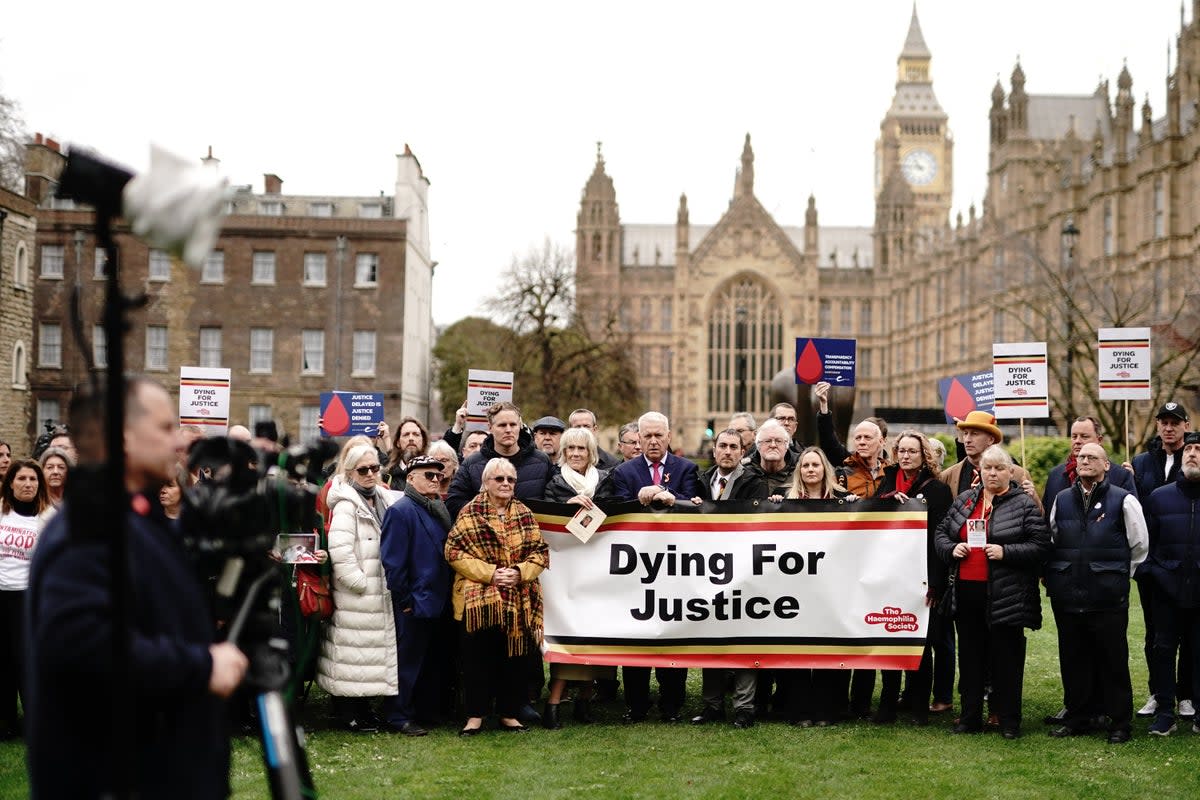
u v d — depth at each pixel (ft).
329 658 36.76
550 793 29.09
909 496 39.42
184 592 14.96
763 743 34.96
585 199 396.98
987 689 41.57
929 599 37.40
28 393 147.74
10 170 143.02
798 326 391.04
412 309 212.02
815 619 37.35
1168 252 177.78
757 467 41.16
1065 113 304.09
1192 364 131.13
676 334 389.80
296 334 199.31
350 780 30.40
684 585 37.63
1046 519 37.99
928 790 29.58
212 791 14.98
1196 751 34.09
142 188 13.29
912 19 584.81
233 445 16.55
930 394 340.80
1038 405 53.01
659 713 40.09
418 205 221.05
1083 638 36.42
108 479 13.34
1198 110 169.78
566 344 241.76
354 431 76.18
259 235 198.90
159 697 14.17
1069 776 31.01
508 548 35.81
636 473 40.70
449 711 40.11
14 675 35.45
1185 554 36.47
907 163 567.18
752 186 391.24
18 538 34.99
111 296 13.66
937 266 331.98
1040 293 182.19
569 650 37.50
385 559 36.27
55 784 13.73
